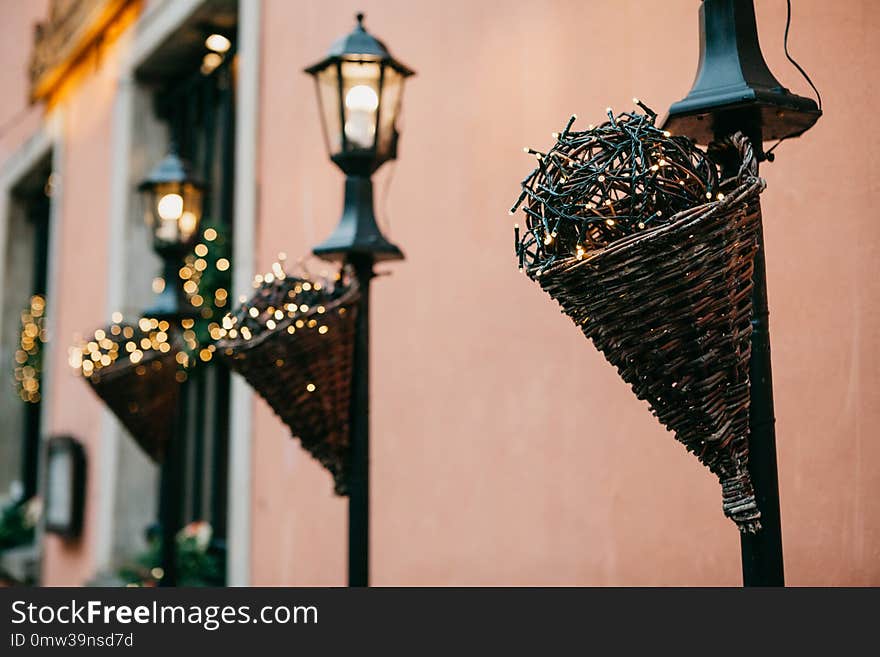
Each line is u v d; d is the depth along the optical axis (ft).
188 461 18.26
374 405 11.32
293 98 13.74
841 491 6.42
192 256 15.66
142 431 12.09
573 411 8.72
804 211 6.81
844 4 6.63
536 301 9.24
